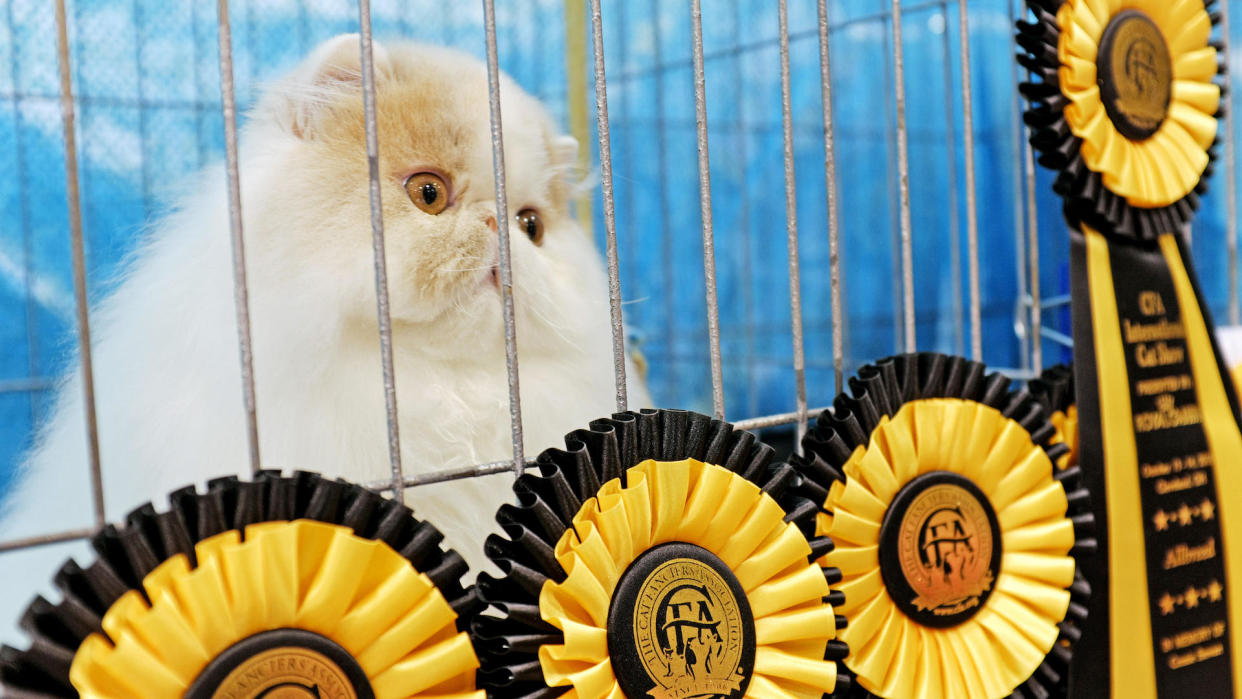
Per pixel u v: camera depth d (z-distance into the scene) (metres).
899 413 0.88
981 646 0.89
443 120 0.98
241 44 2.02
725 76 2.71
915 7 1.70
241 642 0.57
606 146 0.75
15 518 1.00
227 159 0.61
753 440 0.79
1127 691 0.97
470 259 0.94
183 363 0.90
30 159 1.91
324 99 0.96
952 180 1.43
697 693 0.71
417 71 1.02
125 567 0.58
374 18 2.12
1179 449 1.03
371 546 0.62
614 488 0.72
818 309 2.86
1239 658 1.05
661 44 2.62
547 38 2.34
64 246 1.95
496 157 0.71
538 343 1.03
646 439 0.75
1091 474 0.97
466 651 0.64
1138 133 1.01
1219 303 2.65
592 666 0.67
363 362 0.92
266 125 1.01
